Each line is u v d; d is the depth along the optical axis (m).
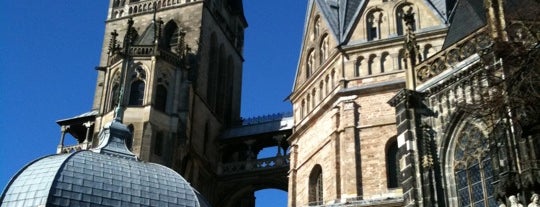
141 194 45.03
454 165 37.34
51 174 43.47
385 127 54.69
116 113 63.91
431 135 38.78
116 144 53.66
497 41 33.44
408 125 39.22
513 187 31.17
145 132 66.56
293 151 63.22
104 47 85.50
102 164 46.16
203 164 74.88
